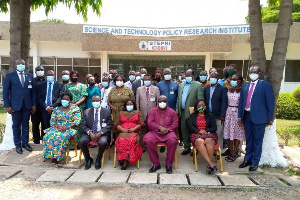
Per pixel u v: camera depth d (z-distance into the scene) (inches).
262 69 204.7
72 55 545.0
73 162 202.4
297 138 303.6
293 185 165.3
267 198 147.9
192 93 213.9
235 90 199.9
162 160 209.8
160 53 507.2
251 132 189.5
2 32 521.3
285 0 193.2
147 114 220.8
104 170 187.6
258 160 185.8
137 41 473.7
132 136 191.5
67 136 197.0
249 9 206.7
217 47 463.2
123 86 228.4
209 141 182.2
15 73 211.9
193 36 479.5
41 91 225.6
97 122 199.3
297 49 525.7
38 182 165.0
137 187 159.6
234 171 184.2
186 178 173.2
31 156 209.9
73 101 228.7
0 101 553.9
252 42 206.5
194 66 524.7
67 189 156.0
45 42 539.2
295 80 536.7
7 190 153.4
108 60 525.3
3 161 199.3
